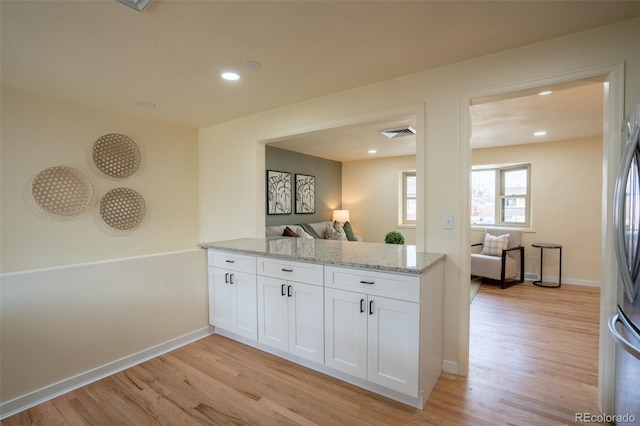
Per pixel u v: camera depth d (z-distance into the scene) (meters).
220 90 2.63
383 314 1.94
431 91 2.27
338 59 2.10
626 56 1.69
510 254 4.91
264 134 3.22
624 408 1.55
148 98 2.80
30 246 2.63
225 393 2.07
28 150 2.62
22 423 1.83
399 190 6.39
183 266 2.84
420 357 1.84
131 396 2.06
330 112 2.74
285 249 2.65
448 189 2.23
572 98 2.84
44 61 2.08
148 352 2.57
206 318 3.03
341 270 2.10
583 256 4.65
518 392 2.03
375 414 1.85
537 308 3.69
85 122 2.94
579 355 2.53
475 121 3.60
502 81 2.02
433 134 2.27
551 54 1.88
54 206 2.75
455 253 2.22
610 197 1.74
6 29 1.69
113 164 3.12
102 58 2.05
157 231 3.50
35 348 2.02
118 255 3.18
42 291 2.06
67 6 1.50
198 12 1.57
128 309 2.47
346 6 1.53
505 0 1.50
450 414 1.83
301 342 2.34
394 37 1.83
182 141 3.72
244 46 1.92
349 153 5.95
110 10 1.54
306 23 1.68
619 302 1.69
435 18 1.64
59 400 2.03
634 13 1.61
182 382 2.21
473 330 3.05
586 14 1.62
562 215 4.77
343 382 2.18
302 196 6.00
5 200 2.51
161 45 1.89
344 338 2.11
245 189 3.43
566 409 1.86
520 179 5.25
